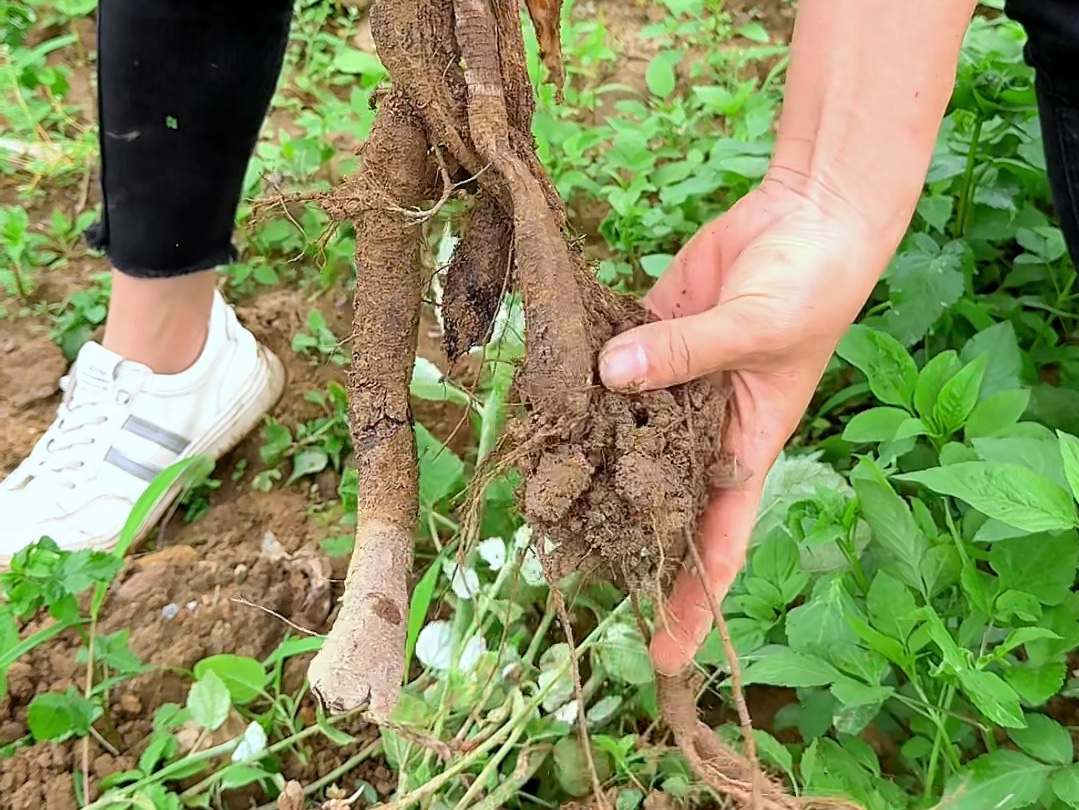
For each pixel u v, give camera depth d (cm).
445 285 38
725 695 48
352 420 37
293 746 48
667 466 34
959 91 63
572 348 33
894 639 42
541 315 33
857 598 48
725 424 39
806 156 39
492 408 53
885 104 37
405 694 46
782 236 38
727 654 35
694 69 95
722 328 35
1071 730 47
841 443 58
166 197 54
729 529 39
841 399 61
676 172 76
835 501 46
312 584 56
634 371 34
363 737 49
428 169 36
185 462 54
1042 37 45
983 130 69
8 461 64
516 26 35
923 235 63
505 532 54
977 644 47
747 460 40
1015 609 43
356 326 37
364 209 35
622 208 72
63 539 58
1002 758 40
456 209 50
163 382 60
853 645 44
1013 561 44
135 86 51
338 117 87
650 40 104
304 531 60
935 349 64
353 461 64
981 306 61
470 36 33
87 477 59
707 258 42
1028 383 59
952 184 72
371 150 36
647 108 94
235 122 53
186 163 53
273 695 51
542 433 33
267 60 52
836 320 38
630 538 35
